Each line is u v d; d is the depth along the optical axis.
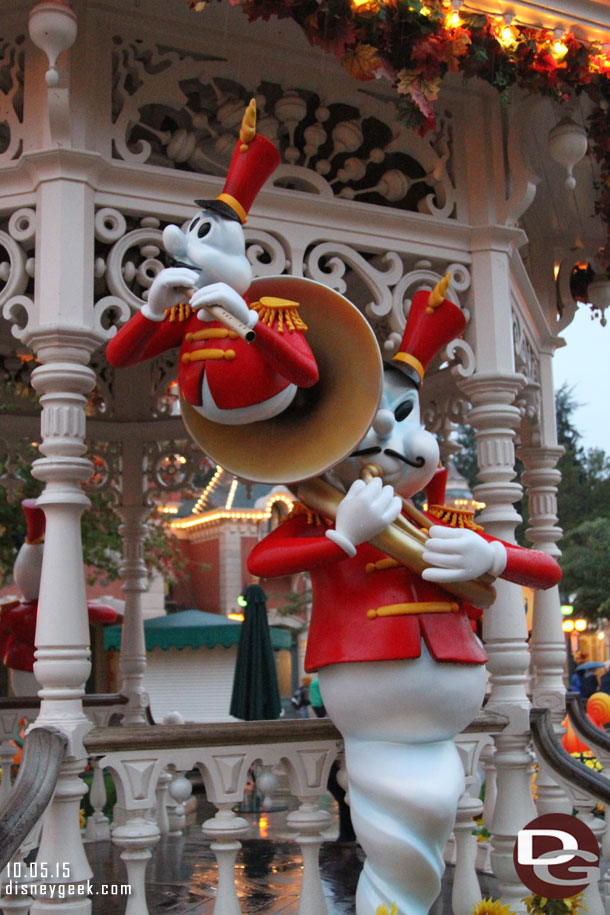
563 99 4.64
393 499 3.33
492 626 4.67
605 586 20.59
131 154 4.22
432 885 3.45
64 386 3.93
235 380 3.28
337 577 3.59
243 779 3.88
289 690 24.38
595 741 5.71
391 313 4.59
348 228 4.55
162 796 6.55
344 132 4.61
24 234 4.07
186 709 20.00
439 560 3.38
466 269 4.86
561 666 6.04
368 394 3.38
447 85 4.91
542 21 4.46
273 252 4.38
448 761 3.50
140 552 7.56
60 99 3.94
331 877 5.29
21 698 6.30
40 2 3.98
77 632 3.79
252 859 5.79
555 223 6.66
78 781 3.71
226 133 4.75
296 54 4.60
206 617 17.38
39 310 3.96
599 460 27.31
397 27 4.05
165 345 3.64
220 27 4.46
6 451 7.51
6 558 14.90
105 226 4.17
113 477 7.68
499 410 4.75
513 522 4.72
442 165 4.84
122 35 4.32
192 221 3.52
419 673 3.43
